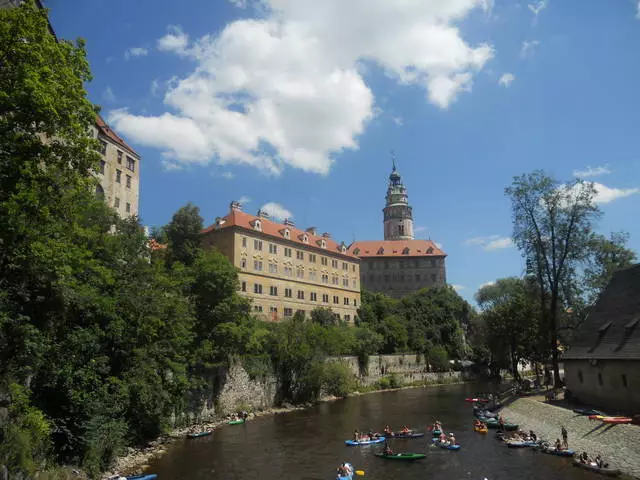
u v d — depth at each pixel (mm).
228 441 40312
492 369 106438
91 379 28938
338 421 50438
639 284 40844
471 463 32625
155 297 36156
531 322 63344
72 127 21844
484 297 103500
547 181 50750
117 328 31562
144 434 37938
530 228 51750
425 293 127688
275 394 60125
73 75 21875
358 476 30484
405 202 179250
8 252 21781
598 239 57625
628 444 29172
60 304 26297
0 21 19609
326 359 71438
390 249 154000
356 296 108125
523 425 42562
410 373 92062
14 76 19766
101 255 34344
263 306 82188
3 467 18375
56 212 23484
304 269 93812
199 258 52719
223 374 51688
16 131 21172
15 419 21312
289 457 35156
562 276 50344
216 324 49188
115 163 65750
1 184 20375
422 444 38938
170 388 40250
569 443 33875
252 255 81625
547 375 62594
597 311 44156
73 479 24438
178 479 29594
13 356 22156
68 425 26516
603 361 38812
